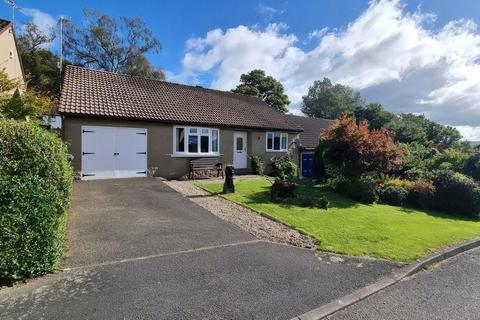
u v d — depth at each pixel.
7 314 3.60
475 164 17.81
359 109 33.25
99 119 13.70
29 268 4.41
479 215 13.19
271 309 4.09
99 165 13.80
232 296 4.34
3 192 4.15
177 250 5.89
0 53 16.22
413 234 8.19
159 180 13.88
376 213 10.79
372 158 13.77
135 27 39.03
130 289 4.33
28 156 4.41
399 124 32.72
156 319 3.68
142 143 14.92
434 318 4.18
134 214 8.15
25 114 11.37
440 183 13.87
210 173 16.81
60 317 3.59
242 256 5.80
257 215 8.99
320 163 17.72
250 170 19.66
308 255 6.11
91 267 4.94
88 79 16.30
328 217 9.41
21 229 4.30
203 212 8.84
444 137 44.34
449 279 5.58
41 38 37.47
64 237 5.72
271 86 46.03
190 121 16.08
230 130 18.28
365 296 4.66
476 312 4.36
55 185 4.75
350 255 6.26
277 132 21.25
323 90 65.44
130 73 39.47
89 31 37.38
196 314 3.85
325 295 4.55
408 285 5.21
